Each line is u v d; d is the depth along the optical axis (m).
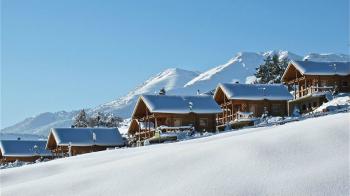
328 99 60.78
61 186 15.69
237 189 11.91
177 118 62.62
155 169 14.93
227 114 67.94
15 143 80.94
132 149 31.48
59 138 71.06
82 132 72.94
